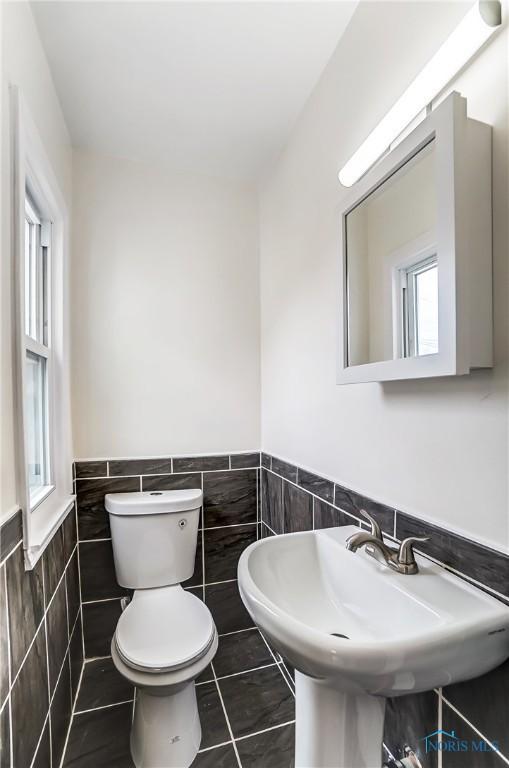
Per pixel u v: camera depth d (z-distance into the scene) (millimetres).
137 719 1273
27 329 1387
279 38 1264
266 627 705
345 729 858
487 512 756
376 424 1105
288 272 1739
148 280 1911
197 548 1956
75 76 1400
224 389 2029
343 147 1280
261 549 1014
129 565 1650
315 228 1481
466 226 714
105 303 1840
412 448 963
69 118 1614
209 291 2014
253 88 1476
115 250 1860
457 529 827
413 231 863
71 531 1595
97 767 1230
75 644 1577
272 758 1255
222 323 2033
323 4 1158
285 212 1776
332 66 1344
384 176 933
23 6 1069
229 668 1667
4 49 925
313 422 1492
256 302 2094
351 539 880
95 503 1791
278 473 1818
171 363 1942
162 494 1806
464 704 789
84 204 1815
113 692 1548
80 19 1179
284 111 1601
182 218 1976
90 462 1790
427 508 913
